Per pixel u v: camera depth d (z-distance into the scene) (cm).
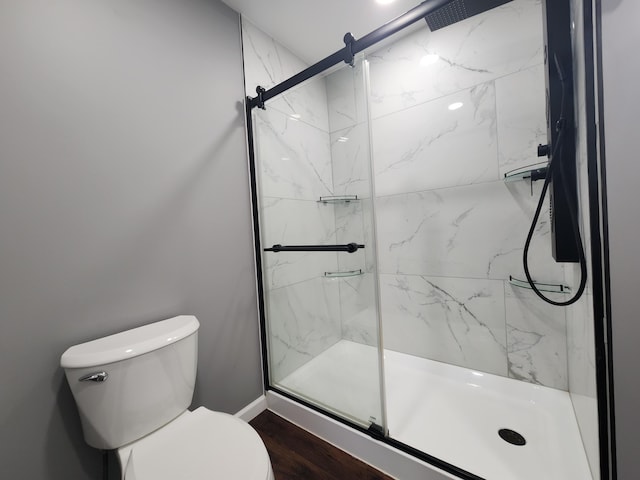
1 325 76
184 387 98
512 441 114
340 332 133
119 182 99
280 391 150
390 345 186
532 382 141
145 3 107
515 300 143
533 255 136
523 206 138
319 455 119
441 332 167
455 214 157
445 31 151
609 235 66
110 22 98
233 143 140
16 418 78
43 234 83
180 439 81
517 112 136
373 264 119
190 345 101
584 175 78
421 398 144
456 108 152
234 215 140
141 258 105
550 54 92
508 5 134
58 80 86
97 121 94
